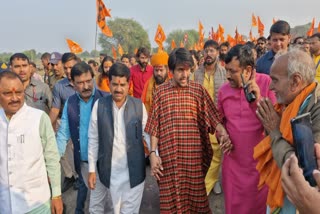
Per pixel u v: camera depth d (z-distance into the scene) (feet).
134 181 10.57
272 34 13.85
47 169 8.73
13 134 8.07
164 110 10.28
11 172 8.06
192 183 10.44
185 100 10.22
